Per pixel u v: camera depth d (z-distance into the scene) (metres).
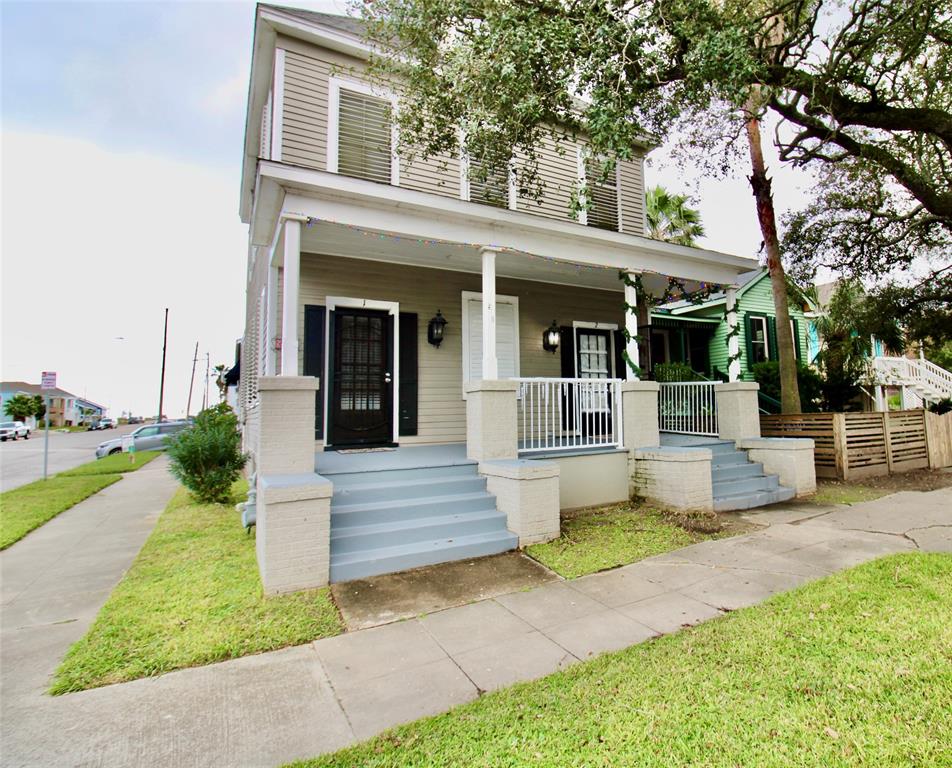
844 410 12.91
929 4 5.46
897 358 15.91
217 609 3.95
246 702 2.73
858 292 12.44
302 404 5.28
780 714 2.34
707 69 4.61
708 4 4.78
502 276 9.30
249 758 2.27
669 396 10.96
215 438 9.06
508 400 6.55
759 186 10.19
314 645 3.39
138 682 2.96
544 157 9.43
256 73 8.09
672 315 14.24
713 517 6.49
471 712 2.53
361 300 8.00
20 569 5.43
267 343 7.27
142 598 4.23
